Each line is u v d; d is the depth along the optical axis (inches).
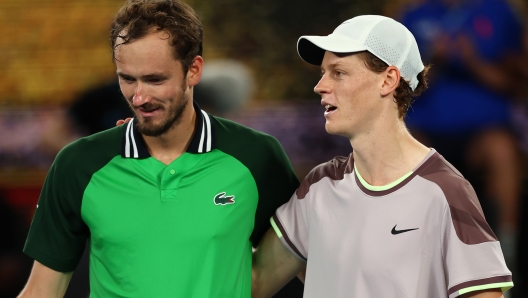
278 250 433.7
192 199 402.9
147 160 404.8
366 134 387.2
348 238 388.8
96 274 409.7
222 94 784.9
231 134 422.9
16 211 946.7
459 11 923.4
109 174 404.8
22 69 1013.8
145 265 394.0
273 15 996.6
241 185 412.8
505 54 914.7
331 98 386.6
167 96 377.1
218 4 1005.2
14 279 874.8
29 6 1021.8
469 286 363.3
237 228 409.4
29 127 979.3
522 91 916.6
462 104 914.7
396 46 384.5
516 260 866.8
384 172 388.8
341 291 386.3
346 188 399.5
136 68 370.0
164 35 372.5
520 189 912.3
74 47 1015.0
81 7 1019.3
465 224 368.8
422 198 376.5
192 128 414.3
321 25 990.4
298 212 421.4
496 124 914.1
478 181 917.2
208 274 395.9
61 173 407.2
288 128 967.0
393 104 387.9
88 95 916.0
